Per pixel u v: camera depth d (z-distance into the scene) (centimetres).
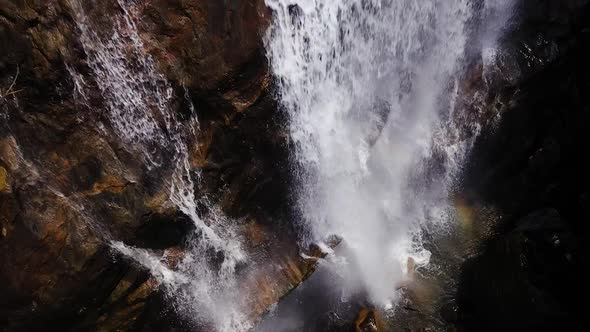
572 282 548
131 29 478
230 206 605
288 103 590
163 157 534
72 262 481
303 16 559
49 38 447
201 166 562
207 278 600
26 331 486
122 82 490
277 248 655
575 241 581
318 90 620
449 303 642
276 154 614
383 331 620
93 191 495
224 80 533
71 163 483
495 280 599
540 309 536
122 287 527
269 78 555
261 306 631
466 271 670
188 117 540
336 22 592
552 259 569
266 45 539
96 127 492
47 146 471
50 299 481
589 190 645
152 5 478
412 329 622
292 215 671
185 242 575
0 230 453
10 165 454
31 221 461
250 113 560
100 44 468
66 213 477
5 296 461
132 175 516
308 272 666
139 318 552
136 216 520
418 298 653
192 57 511
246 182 606
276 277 646
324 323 619
